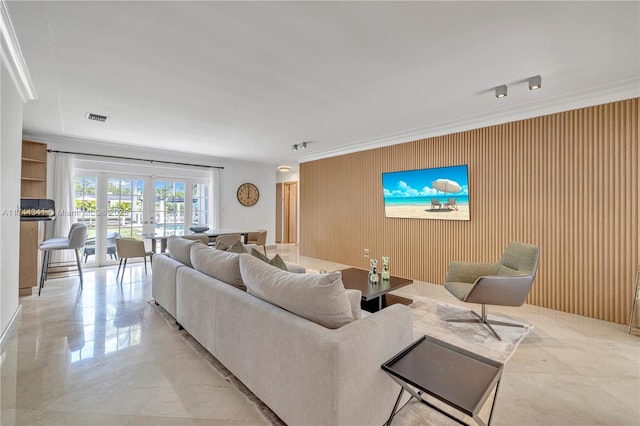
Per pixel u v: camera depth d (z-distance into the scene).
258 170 7.70
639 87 2.78
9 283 2.64
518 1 1.68
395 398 1.64
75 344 2.44
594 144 3.09
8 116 2.45
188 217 6.54
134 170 5.76
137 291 3.89
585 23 1.88
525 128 3.58
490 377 1.33
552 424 1.61
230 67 2.46
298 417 1.44
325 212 6.32
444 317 3.11
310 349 1.37
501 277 2.60
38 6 1.70
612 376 2.06
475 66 2.45
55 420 1.59
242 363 1.84
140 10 1.75
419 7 1.73
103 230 5.44
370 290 2.93
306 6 1.72
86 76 2.61
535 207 3.50
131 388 1.87
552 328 2.84
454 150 4.25
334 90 2.94
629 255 2.89
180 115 3.71
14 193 2.75
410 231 4.82
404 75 2.61
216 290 2.11
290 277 1.69
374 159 5.35
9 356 2.24
